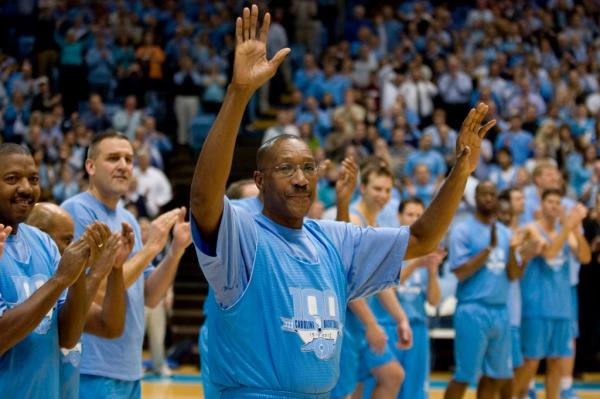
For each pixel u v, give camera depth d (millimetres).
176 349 16891
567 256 12148
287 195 4793
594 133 21391
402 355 9930
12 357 4883
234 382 4648
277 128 21141
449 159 19609
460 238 10820
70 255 4715
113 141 7102
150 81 23281
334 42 27328
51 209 6109
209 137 4426
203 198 4430
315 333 4699
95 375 6523
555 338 12125
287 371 4621
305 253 4852
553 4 27406
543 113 22672
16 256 5121
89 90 23734
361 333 8930
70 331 5246
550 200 12203
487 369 10859
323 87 23500
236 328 4656
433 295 10227
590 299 15477
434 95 22719
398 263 5090
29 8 27125
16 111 22422
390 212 11180
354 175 7344
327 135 21203
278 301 4676
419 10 26797
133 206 16188
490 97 22359
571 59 25000
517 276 11039
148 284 7242
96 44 24031
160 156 20969
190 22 26516
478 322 10727
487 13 26453
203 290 19000
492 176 19281
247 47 4418
